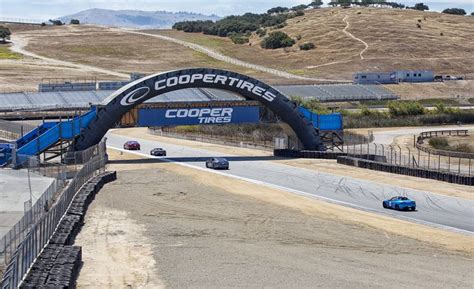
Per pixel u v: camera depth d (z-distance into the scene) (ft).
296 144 374.02
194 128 499.10
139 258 167.32
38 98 533.55
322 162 347.77
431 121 543.80
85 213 217.97
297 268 159.63
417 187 275.39
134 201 241.35
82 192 237.66
